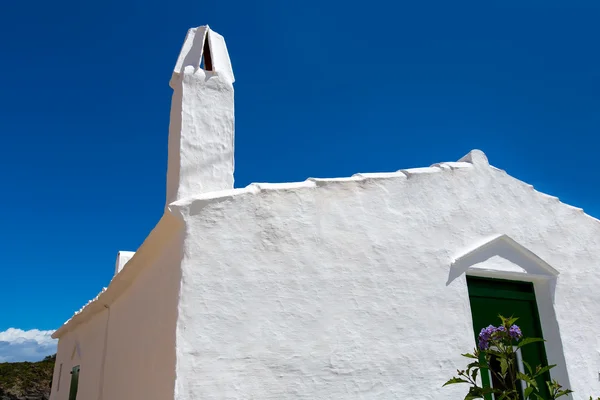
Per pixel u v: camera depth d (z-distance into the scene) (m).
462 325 5.68
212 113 6.72
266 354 4.59
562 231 7.04
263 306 4.72
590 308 6.77
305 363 4.72
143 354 5.52
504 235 6.43
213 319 4.48
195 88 6.75
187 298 4.44
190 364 4.27
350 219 5.47
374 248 5.48
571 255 6.95
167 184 6.68
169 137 6.91
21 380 22.14
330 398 4.73
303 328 4.83
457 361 5.48
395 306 5.38
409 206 5.92
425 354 5.34
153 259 5.63
